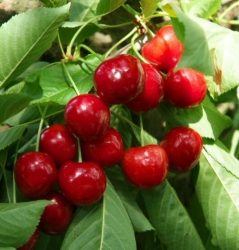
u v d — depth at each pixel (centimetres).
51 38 23
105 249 22
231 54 25
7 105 20
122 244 22
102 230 23
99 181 22
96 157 23
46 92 24
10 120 25
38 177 22
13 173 23
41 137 23
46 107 23
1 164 24
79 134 22
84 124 21
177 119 25
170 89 24
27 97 20
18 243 20
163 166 23
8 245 20
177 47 24
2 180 24
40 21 23
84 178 22
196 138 24
